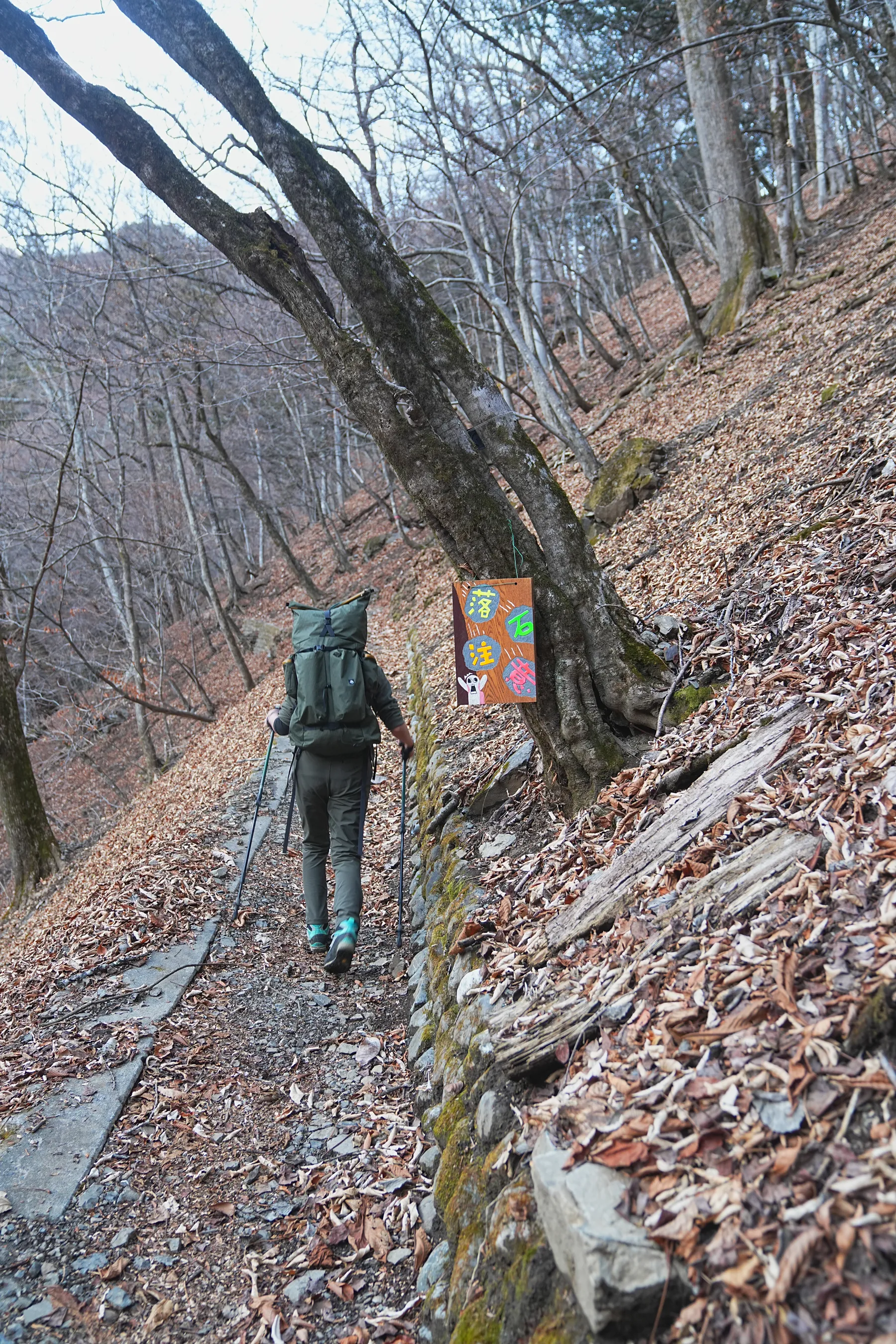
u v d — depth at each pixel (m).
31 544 19.95
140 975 4.07
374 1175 2.72
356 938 4.05
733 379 11.62
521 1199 1.93
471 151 11.15
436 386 3.75
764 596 4.09
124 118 3.61
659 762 3.30
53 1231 2.47
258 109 3.59
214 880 5.36
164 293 16.36
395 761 8.48
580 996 2.38
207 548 29.06
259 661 21.34
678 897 2.45
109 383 15.62
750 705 3.27
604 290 28.20
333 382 3.63
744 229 14.97
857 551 3.92
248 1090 3.24
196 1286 2.33
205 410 23.33
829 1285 1.32
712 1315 1.39
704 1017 1.95
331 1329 2.19
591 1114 1.85
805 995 1.82
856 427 5.80
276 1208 2.63
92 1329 2.18
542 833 3.80
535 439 18.84
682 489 8.73
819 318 11.03
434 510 3.61
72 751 18.42
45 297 15.59
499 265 11.99
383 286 3.68
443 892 4.15
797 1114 1.59
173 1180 2.72
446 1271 2.19
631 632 3.85
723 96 14.79
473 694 3.59
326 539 29.14
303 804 4.23
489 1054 2.48
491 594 3.56
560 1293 1.67
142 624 25.47
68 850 14.93
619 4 16.39
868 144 18.09
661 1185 1.59
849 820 2.28
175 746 18.72
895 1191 1.39
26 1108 3.01
